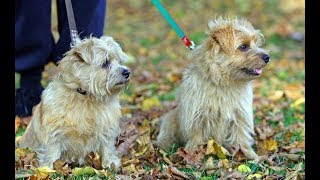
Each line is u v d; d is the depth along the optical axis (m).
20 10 2.66
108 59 2.15
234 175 2.11
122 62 2.22
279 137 2.55
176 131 2.46
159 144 2.43
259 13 5.91
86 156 2.21
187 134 2.36
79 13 2.52
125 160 2.26
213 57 2.29
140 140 2.39
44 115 2.13
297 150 2.38
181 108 2.37
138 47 4.65
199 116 2.32
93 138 2.18
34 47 2.71
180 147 2.39
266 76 3.84
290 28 5.28
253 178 2.08
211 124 2.35
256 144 2.46
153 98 3.19
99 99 2.14
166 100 3.27
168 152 2.38
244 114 2.34
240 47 2.32
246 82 2.34
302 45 4.77
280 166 2.24
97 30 2.57
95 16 2.55
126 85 2.17
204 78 2.31
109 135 2.19
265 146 2.40
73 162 2.21
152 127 2.64
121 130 2.56
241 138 2.37
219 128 2.35
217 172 2.15
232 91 2.32
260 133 2.58
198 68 2.33
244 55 2.29
